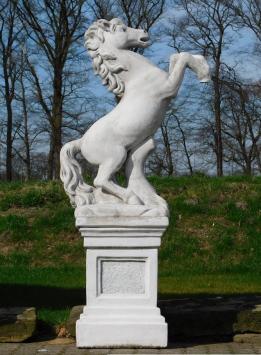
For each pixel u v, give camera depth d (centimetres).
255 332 729
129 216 692
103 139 719
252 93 3191
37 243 1516
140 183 727
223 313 733
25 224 1570
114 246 696
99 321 689
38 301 980
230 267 1414
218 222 1573
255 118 3366
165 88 721
